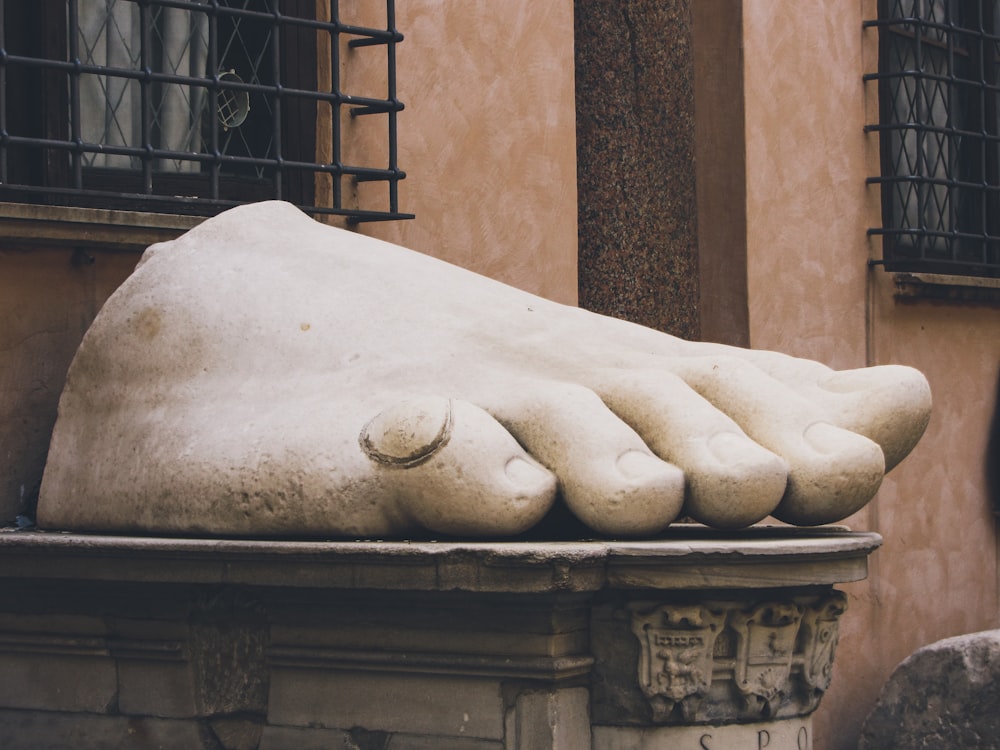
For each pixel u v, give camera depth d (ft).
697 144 19.99
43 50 14.55
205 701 11.45
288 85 16.19
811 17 20.85
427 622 10.66
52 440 12.66
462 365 11.55
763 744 10.88
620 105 18.57
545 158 17.89
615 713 10.66
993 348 23.13
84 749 11.82
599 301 18.42
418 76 16.87
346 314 11.98
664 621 10.46
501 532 10.48
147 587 11.53
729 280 19.75
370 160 16.47
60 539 11.45
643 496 10.45
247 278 12.35
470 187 17.25
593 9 18.62
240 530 11.17
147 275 12.59
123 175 15.15
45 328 13.85
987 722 17.61
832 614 11.18
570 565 9.93
